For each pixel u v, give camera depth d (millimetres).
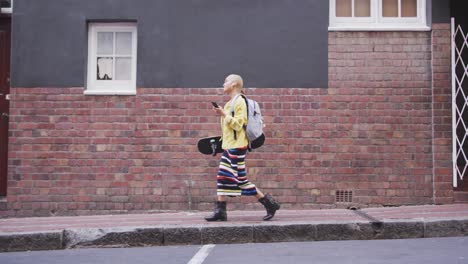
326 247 6555
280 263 5578
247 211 8969
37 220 8492
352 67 9164
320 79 9148
